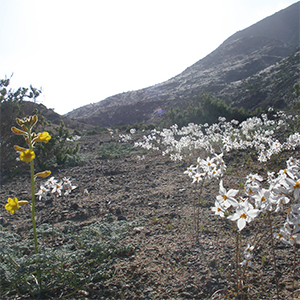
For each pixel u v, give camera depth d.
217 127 12.55
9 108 11.06
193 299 2.49
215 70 85.44
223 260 3.04
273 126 11.54
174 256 3.23
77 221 4.81
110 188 7.05
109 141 17.86
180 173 7.82
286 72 46.88
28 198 6.59
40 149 10.92
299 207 1.88
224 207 2.10
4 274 2.43
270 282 2.60
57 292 2.65
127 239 3.79
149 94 84.94
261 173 6.57
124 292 2.62
